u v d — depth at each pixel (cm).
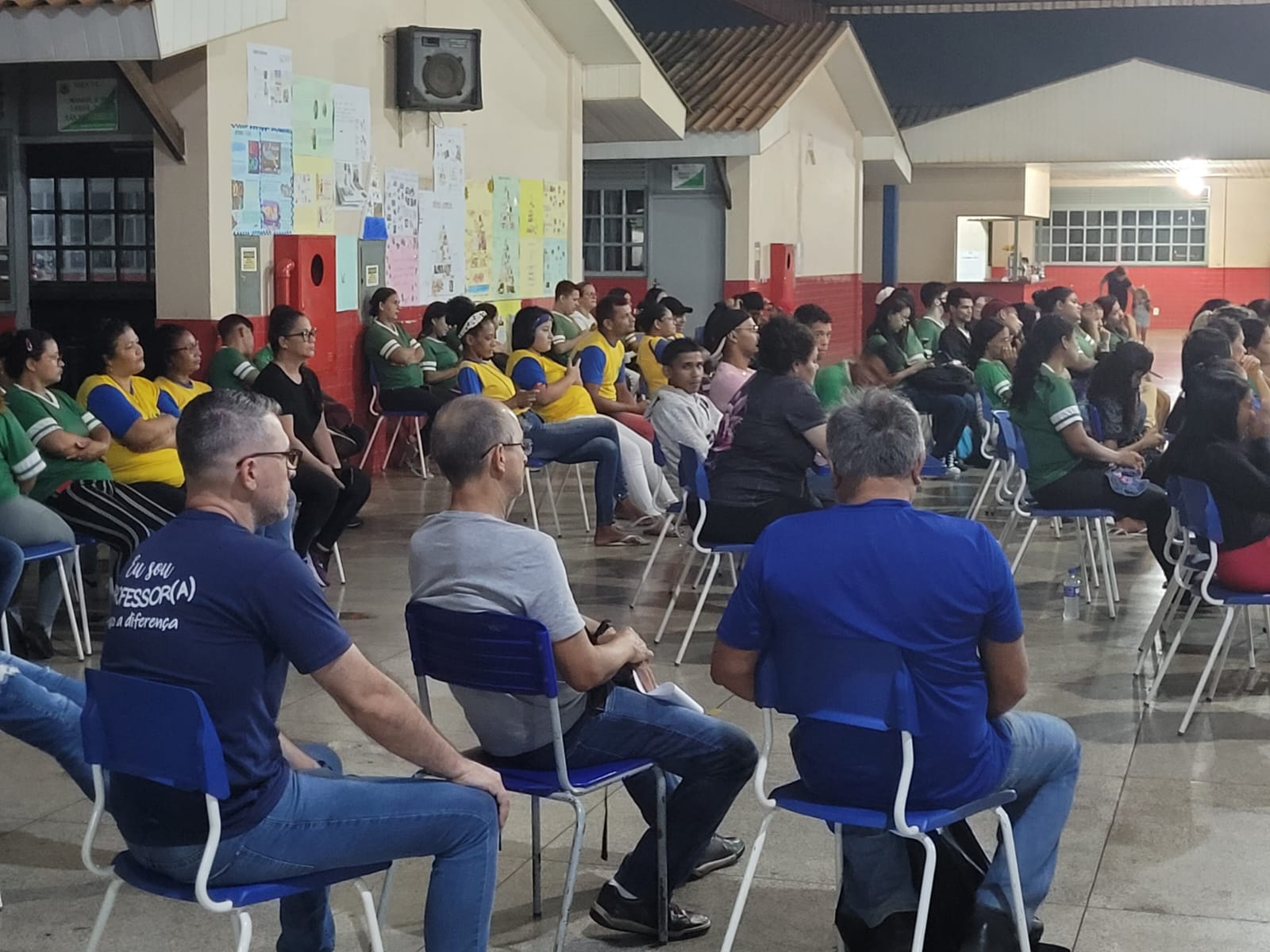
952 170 2572
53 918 390
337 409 962
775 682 326
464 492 354
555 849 437
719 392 811
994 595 309
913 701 306
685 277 1727
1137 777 491
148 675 284
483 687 349
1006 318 1252
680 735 364
